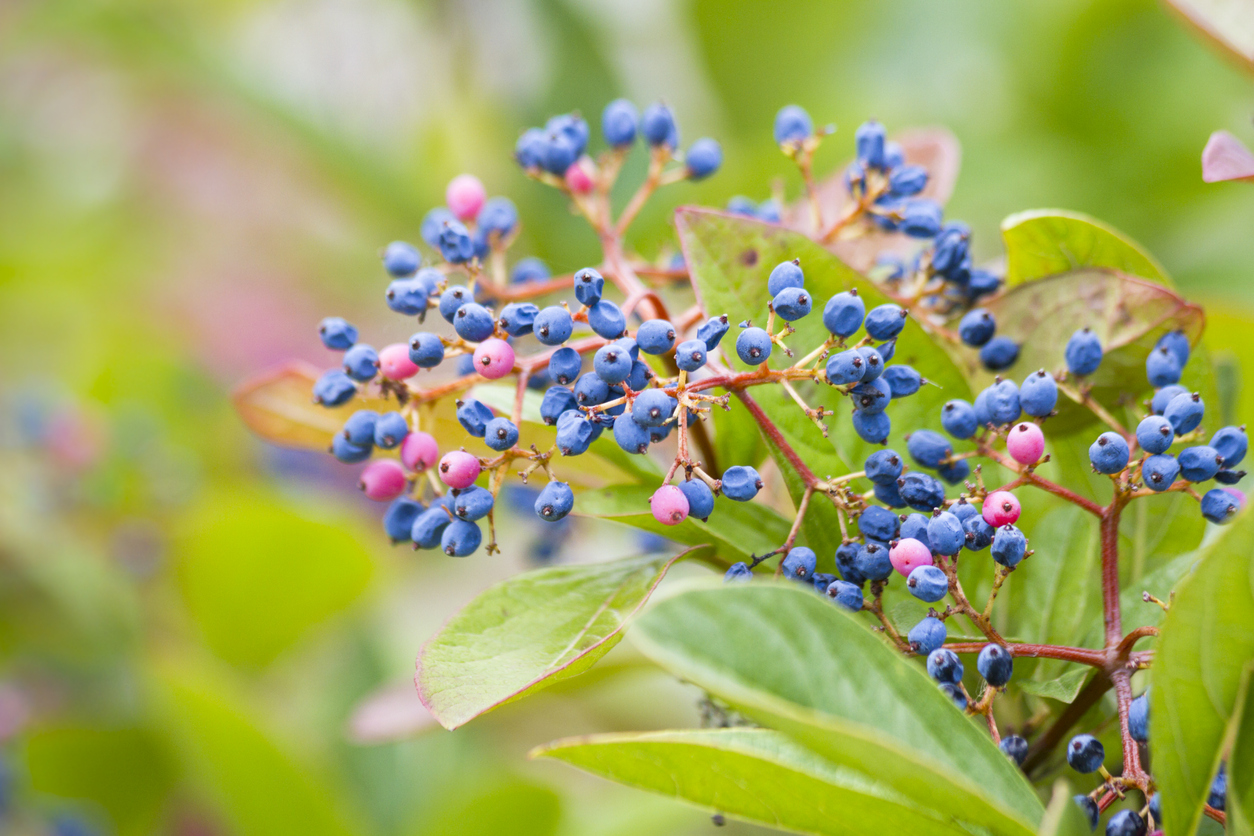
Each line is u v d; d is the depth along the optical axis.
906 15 1.65
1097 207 1.36
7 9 1.90
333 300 2.31
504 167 1.42
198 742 0.91
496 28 1.61
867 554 0.72
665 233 1.07
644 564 0.77
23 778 1.13
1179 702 0.69
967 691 0.75
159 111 2.27
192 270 2.33
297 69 1.93
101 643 1.32
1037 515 0.78
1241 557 0.67
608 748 0.70
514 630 0.75
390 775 1.05
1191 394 0.73
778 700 0.67
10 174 2.04
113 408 1.46
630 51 1.70
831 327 0.73
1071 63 1.35
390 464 0.77
